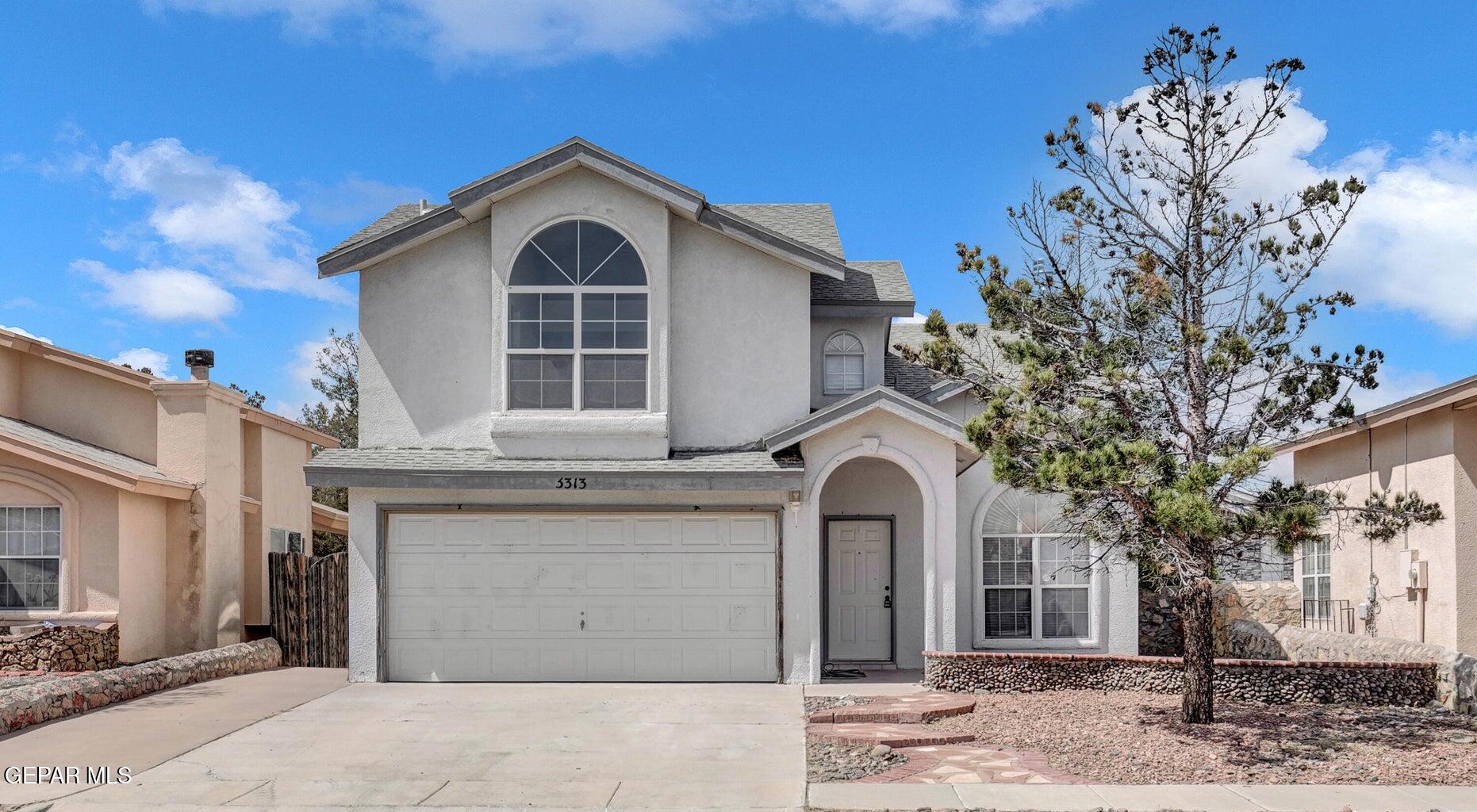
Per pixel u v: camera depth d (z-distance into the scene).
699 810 9.29
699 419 16.53
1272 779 10.05
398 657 15.91
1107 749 11.13
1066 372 12.12
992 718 12.83
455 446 16.44
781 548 15.81
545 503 15.96
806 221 19.73
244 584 20.03
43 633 15.72
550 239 16.20
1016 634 17.25
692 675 15.81
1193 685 12.25
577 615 15.91
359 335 16.62
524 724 12.84
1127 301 12.43
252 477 20.34
